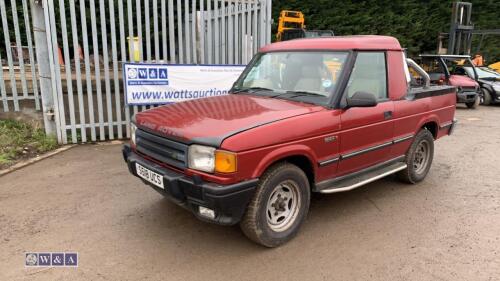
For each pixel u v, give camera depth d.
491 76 14.74
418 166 5.47
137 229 3.95
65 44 6.64
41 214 4.21
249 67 4.90
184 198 3.36
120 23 6.96
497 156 6.93
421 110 5.08
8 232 3.82
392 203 4.75
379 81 4.51
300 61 4.36
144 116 3.93
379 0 20.42
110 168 5.73
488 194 5.07
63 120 6.86
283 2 18.17
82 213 4.26
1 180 5.19
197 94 7.53
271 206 3.60
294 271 3.30
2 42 11.61
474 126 9.92
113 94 7.56
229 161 3.11
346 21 19.28
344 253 3.60
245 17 8.02
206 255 3.52
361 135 4.19
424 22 21.55
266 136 3.31
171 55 7.49
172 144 3.41
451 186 5.36
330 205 4.67
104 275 3.18
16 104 7.38
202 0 7.53
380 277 3.24
